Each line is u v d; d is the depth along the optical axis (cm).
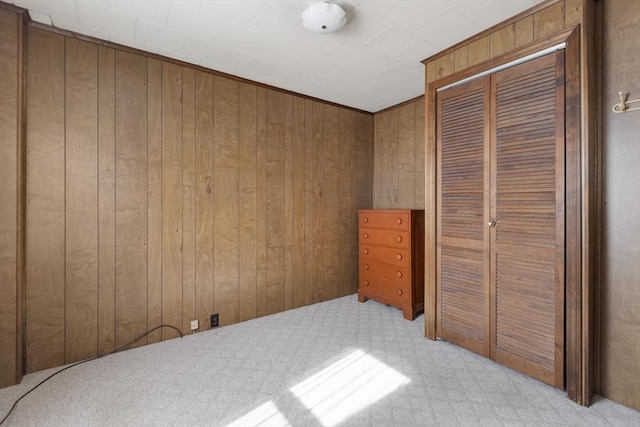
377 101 358
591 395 177
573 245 175
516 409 170
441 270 248
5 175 189
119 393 185
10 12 189
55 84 210
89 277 224
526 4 186
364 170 391
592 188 175
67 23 205
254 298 304
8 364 191
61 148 212
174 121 257
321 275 355
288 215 327
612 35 175
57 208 212
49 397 181
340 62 261
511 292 204
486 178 216
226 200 285
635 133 168
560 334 181
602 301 178
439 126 247
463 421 161
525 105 195
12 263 192
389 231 321
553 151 183
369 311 324
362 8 189
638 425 157
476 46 221
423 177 342
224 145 283
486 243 217
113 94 231
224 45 234
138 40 226
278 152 319
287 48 238
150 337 248
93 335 226
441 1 183
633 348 169
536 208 191
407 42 229
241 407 173
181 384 194
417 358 226
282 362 222
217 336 263
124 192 236
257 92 303
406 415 166
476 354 230
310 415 167
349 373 207
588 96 171
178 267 260
